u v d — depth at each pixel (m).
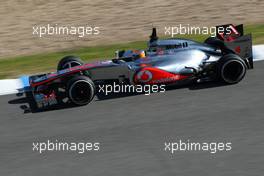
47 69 32.91
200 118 21.77
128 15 48.47
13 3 54.41
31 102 25.73
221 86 25.75
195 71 25.95
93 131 21.31
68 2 53.88
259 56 31.02
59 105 24.95
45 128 22.11
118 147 19.56
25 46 41.38
